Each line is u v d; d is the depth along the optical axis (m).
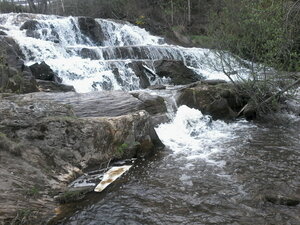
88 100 7.14
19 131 4.90
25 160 4.54
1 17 17.73
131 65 12.45
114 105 7.18
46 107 5.59
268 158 5.70
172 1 25.83
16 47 11.62
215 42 10.30
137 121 6.13
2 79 7.98
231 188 4.61
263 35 8.69
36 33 14.85
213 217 3.88
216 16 11.77
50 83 9.47
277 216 3.87
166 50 15.64
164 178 5.00
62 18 18.58
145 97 7.93
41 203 3.97
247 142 6.62
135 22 23.22
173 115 8.12
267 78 8.55
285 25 8.15
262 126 7.84
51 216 3.82
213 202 4.23
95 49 13.55
